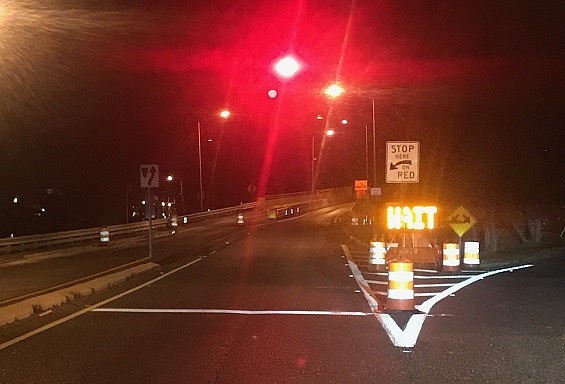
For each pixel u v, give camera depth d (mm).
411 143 18109
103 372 8742
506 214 29266
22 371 8812
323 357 9523
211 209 75125
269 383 8203
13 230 57625
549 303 14609
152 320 12594
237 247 33062
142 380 8359
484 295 15906
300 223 58250
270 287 17516
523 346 10219
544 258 27172
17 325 12133
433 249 22141
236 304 14531
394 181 18078
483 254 26859
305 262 24828
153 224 50094
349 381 8273
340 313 13312
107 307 14180
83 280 19297
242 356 9617
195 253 29578
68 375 8609
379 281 18891
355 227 45562
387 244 23453
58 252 32031
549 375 8547
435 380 8312
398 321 12406
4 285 18453
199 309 13859
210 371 8766
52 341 10719
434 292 16469
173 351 9945
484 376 8500
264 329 11656
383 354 9703
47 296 15086
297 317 12867
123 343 10531
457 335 11070
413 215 22000
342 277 19891
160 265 23984
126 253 30688
